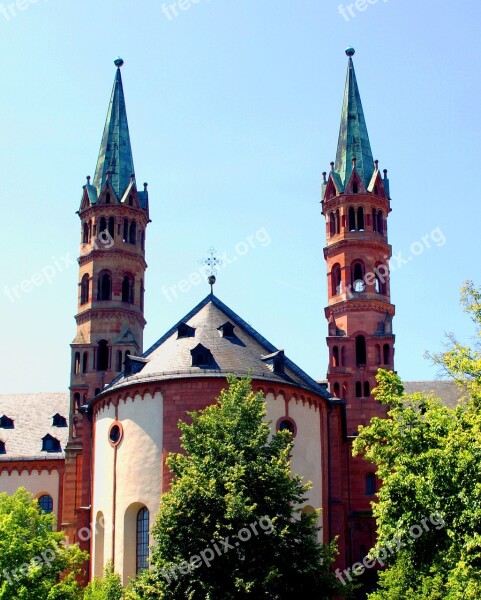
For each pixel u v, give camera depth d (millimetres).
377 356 79625
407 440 42031
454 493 38281
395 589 50000
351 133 87188
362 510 75375
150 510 57812
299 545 44062
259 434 46250
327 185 85500
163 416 59000
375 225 83938
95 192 86062
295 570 43438
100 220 84625
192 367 60000
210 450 45406
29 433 89250
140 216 86125
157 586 42875
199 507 43500
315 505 61125
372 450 43094
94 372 80312
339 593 44750
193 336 63781
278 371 62375
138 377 61219
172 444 58188
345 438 75125
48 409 92688
